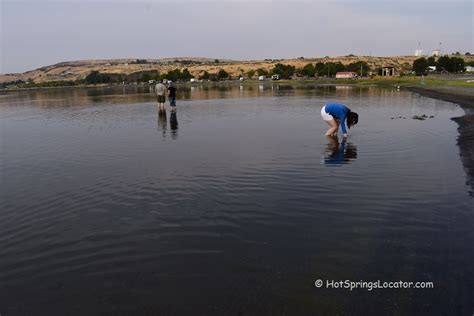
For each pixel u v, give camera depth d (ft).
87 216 29.07
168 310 17.71
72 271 21.47
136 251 23.35
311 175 37.42
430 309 17.34
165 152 49.73
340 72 440.45
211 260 21.97
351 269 20.65
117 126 76.33
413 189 32.96
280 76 479.82
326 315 17.08
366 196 31.42
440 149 47.75
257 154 47.01
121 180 37.65
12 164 46.39
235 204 30.30
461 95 129.39
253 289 19.08
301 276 20.10
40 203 32.19
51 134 69.62
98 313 17.74
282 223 26.63
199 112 100.01
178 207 30.09
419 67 395.96
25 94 273.13
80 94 243.19
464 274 19.89
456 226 25.59
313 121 76.38
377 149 48.24
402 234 24.61
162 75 526.57
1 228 27.43
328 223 26.45
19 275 21.27
